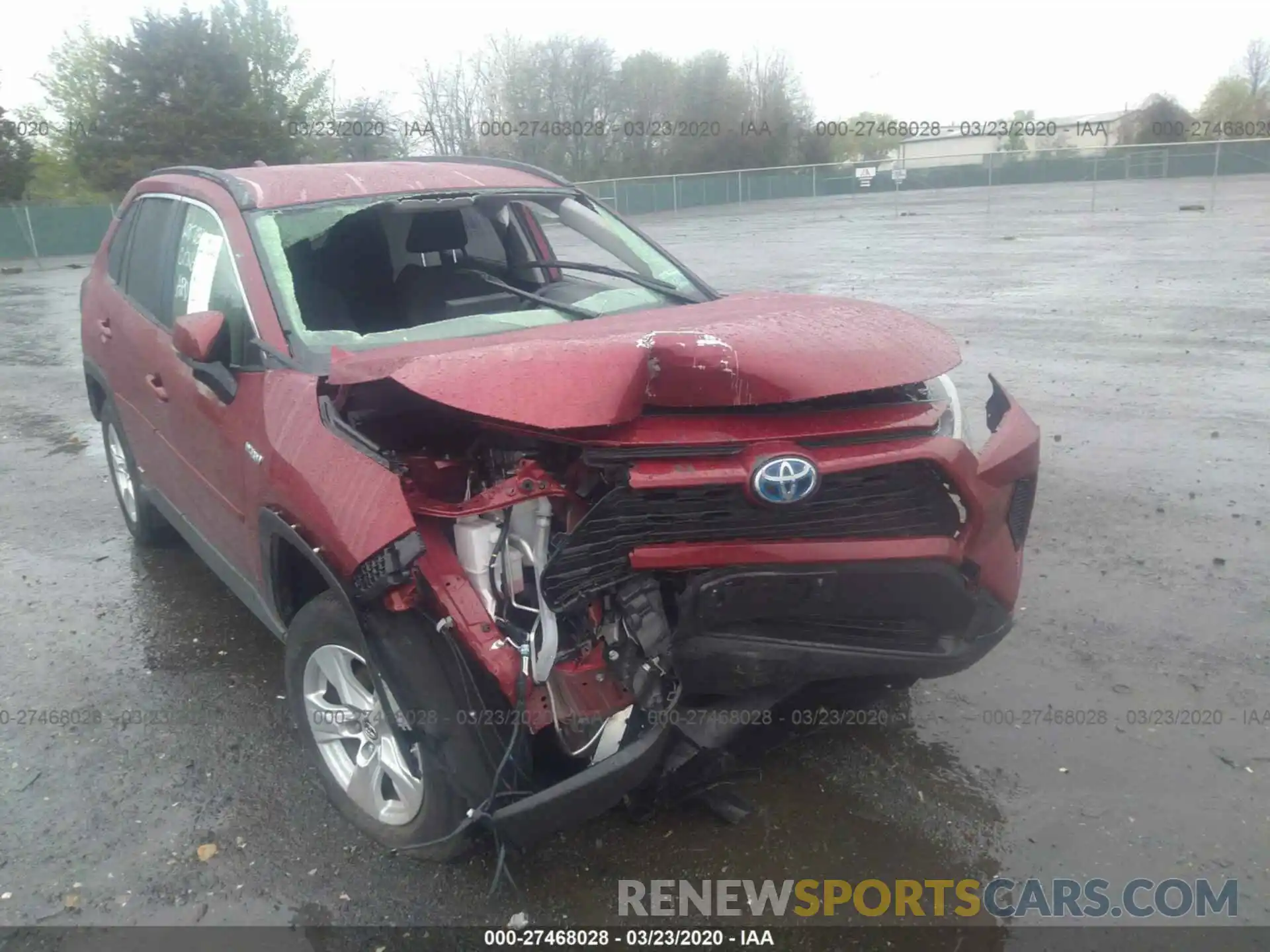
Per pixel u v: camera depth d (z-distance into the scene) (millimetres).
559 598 2732
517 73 45219
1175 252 17156
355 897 2967
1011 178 37938
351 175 4289
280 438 3104
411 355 3064
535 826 2650
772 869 3033
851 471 2811
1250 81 66062
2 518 6191
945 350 3205
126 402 4836
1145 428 7094
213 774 3557
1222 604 4520
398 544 2678
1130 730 3637
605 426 2771
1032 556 5078
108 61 39031
